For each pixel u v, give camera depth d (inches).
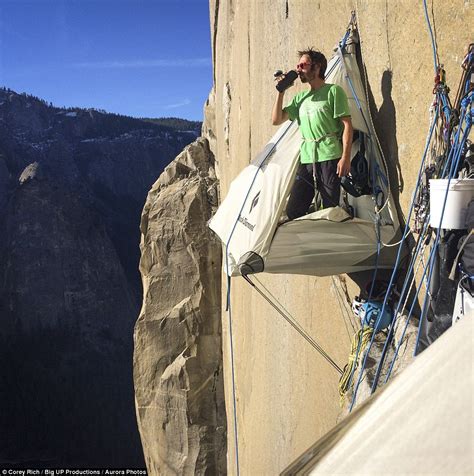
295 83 408.5
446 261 158.6
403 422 60.9
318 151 230.1
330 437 68.9
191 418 951.6
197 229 1007.6
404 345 202.5
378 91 243.6
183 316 992.2
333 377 277.3
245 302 581.6
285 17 422.0
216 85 919.0
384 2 231.1
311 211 246.2
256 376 501.7
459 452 55.6
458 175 170.9
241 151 653.3
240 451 610.9
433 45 196.4
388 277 231.8
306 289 335.0
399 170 227.5
